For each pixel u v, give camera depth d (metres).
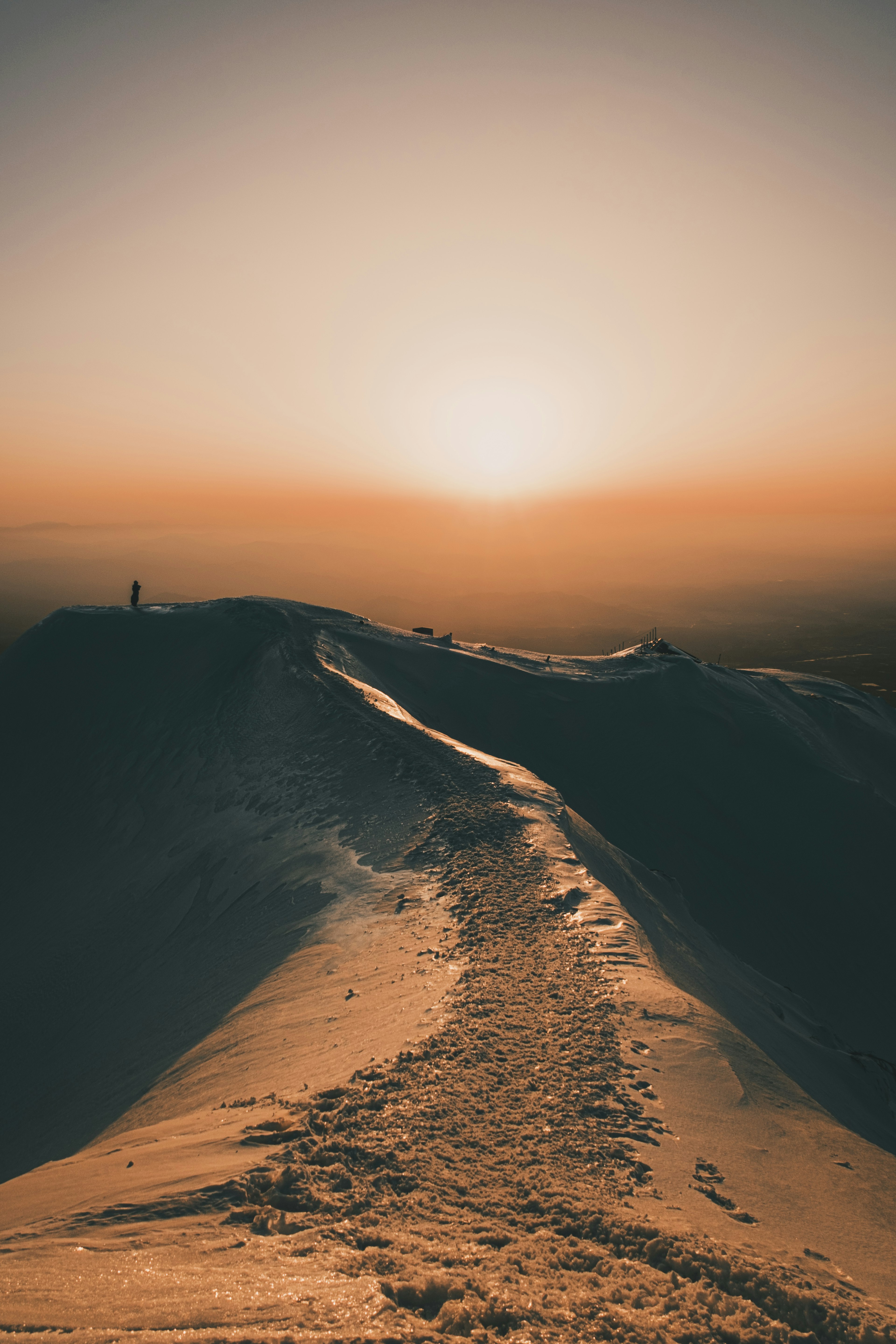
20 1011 24.00
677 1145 7.36
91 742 45.91
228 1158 7.03
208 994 17.03
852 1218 6.73
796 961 35.09
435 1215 5.96
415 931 14.23
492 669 53.19
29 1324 4.18
